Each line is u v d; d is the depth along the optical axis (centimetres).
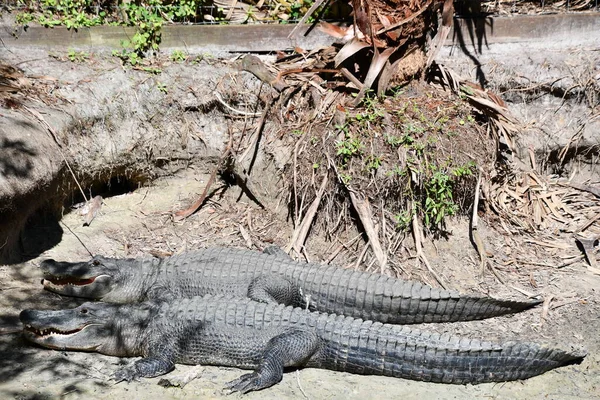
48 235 798
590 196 909
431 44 873
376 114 826
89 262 738
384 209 809
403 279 768
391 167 801
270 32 941
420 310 711
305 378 631
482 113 876
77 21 899
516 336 692
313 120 852
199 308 661
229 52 939
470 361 623
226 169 907
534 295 746
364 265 793
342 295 725
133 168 883
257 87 902
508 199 878
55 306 710
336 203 823
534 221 860
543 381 636
